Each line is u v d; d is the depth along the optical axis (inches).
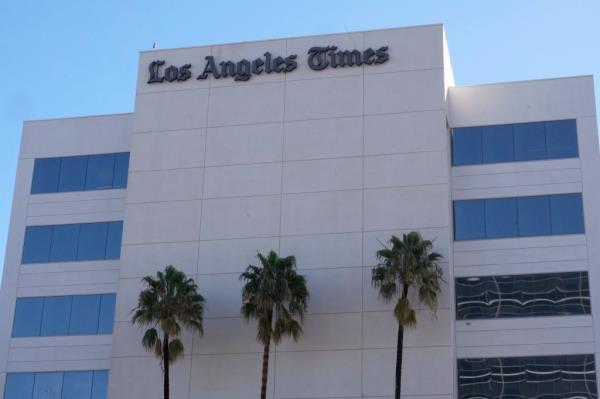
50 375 2461.9
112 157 2640.3
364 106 2386.8
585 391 2159.2
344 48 2455.7
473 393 2198.6
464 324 2255.2
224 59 2527.1
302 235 2314.2
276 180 2377.0
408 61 2402.8
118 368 2309.3
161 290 2225.6
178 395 2256.4
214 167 2429.9
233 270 2329.0
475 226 2340.1
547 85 2434.8
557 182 2341.3
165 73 2544.3
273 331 2154.3
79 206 2610.7
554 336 2213.3
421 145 2320.4
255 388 2220.7
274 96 2452.0
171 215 2413.9
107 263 2534.5
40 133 2709.2
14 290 2559.1
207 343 2282.2
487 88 2460.6
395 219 2273.6
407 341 2170.3
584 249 2271.2
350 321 2218.3
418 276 2100.1
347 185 2329.0
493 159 2394.2
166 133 2490.2
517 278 2278.5
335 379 2183.8
